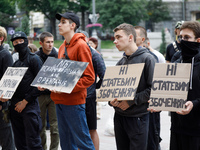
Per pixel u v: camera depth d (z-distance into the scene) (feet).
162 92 10.69
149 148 13.96
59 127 13.82
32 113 14.66
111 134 21.75
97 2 146.00
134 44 12.29
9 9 132.46
